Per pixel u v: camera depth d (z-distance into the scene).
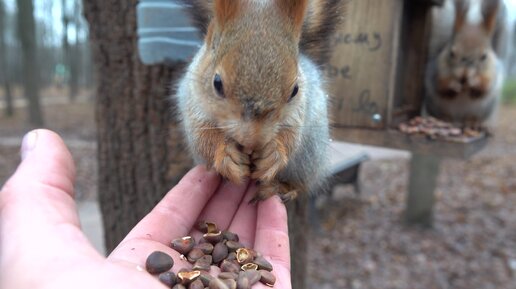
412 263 0.64
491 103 0.45
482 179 1.04
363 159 0.86
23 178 0.19
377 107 0.36
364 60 0.36
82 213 0.77
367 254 0.66
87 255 0.17
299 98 0.19
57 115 2.15
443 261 0.65
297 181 0.25
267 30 0.18
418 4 0.41
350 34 0.36
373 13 0.35
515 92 2.73
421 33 0.42
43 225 0.17
